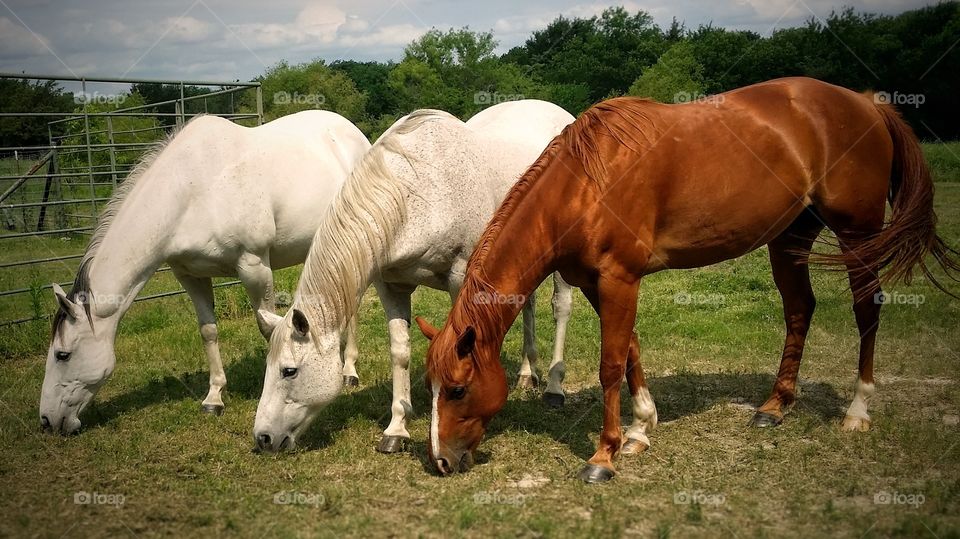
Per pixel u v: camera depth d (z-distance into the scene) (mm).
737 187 3846
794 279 4574
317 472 3879
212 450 4230
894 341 6020
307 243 5281
